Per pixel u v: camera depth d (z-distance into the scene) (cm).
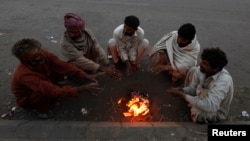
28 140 373
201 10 884
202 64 383
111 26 734
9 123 403
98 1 915
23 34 673
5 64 560
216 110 391
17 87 412
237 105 484
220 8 909
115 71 470
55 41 647
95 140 374
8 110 450
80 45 469
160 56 505
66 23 439
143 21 777
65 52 462
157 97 494
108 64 501
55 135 382
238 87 530
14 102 465
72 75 441
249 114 464
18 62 568
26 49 372
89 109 460
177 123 424
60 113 448
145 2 928
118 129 387
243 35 730
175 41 486
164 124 411
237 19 833
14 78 407
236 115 461
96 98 481
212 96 386
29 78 390
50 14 789
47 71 422
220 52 375
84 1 907
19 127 391
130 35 498
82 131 387
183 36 449
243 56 631
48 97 416
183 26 450
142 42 517
